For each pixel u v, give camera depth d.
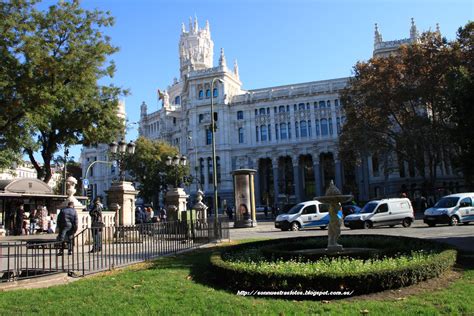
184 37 124.75
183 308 7.82
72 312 7.77
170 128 105.50
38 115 25.66
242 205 36.91
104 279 11.01
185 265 13.14
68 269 12.09
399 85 45.84
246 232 31.66
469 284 9.11
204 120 86.44
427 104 48.28
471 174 23.95
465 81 22.67
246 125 86.56
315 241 16.06
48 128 29.19
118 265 13.70
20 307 8.23
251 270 9.45
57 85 25.58
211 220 22.47
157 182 67.25
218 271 10.49
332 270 9.51
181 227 18.78
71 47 26.08
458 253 12.47
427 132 44.72
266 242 16.59
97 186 111.06
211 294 9.00
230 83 90.75
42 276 11.06
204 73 88.50
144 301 8.45
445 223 28.53
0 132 26.59
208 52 125.38
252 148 85.19
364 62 51.09
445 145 44.31
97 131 32.00
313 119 83.00
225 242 21.72
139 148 66.81
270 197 86.44
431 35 46.38
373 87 47.22
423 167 47.72
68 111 29.25
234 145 86.62
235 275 9.70
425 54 45.06
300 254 12.18
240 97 87.75
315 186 81.44
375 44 72.25
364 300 8.30
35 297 9.05
